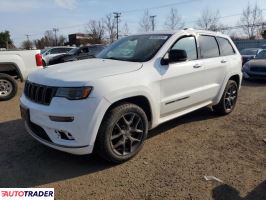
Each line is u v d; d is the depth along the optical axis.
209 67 5.46
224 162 4.11
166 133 5.21
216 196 3.30
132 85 3.97
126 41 5.30
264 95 8.80
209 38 5.75
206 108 6.88
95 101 3.60
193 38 5.30
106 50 5.36
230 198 3.27
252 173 3.81
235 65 6.29
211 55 5.69
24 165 4.00
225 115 6.37
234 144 4.75
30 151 4.43
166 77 4.51
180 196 3.30
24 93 4.38
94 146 3.84
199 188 3.45
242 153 4.41
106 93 3.68
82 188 3.46
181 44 4.99
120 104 3.95
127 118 4.06
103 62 4.53
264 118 6.19
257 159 4.21
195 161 4.13
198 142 4.82
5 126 5.59
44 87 3.83
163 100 4.55
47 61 18.34
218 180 3.62
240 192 3.38
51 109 3.63
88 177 3.71
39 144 4.68
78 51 16.61
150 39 4.98
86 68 4.15
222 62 5.86
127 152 4.09
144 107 4.39
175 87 4.74
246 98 8.34
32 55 8.20
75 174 3.78
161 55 4.57
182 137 5.04
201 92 5.36
